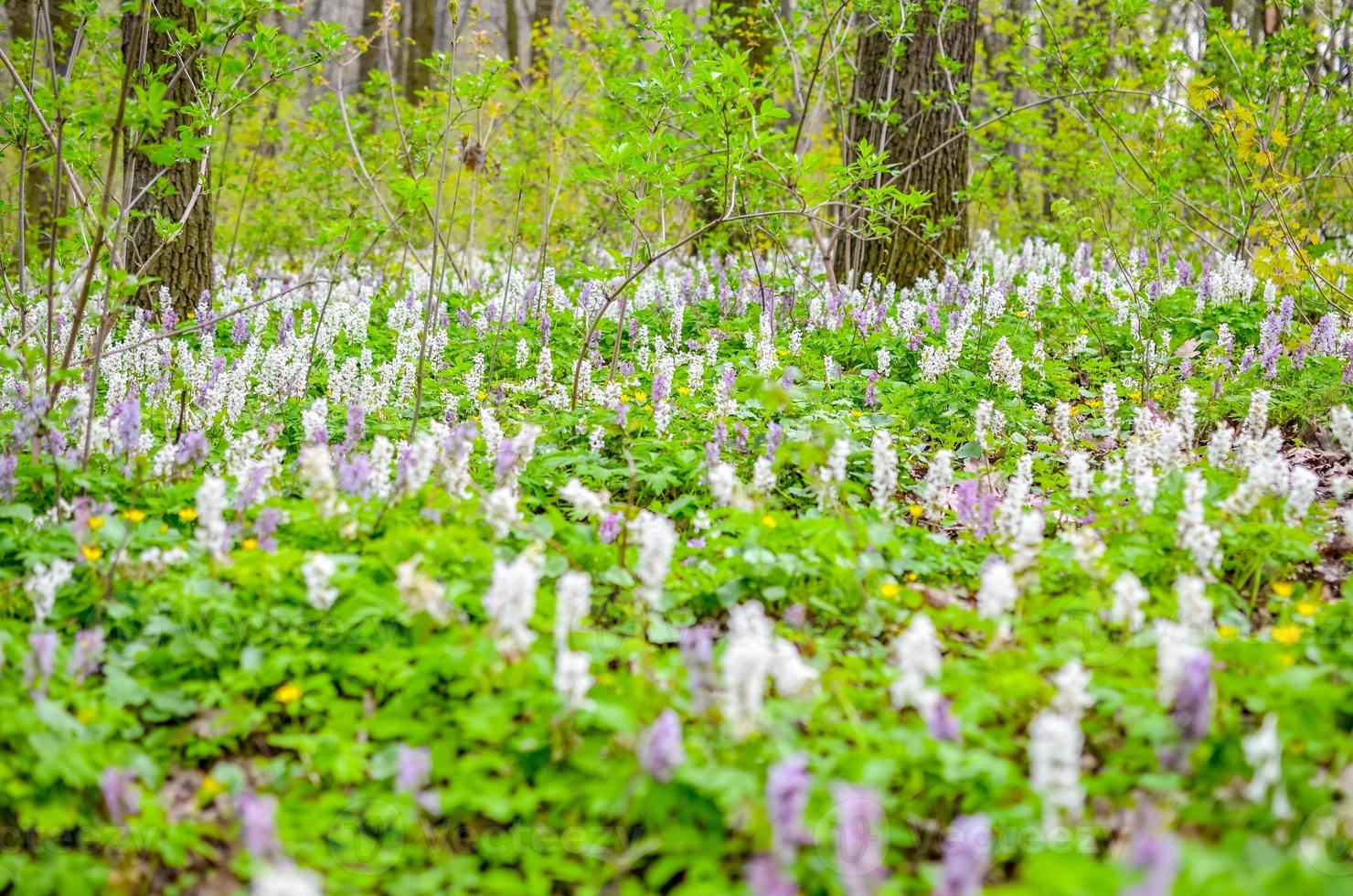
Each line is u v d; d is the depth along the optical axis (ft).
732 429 20.86
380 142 40.88
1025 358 28.60
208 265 33.30
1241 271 34.27
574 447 20.56
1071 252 46.24
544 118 44.80
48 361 16.84
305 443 20.29
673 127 27.55
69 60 22.20
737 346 30.78
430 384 25.35
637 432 20.68
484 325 31.48
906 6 35.76
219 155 48.21
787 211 23.52
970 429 23.04
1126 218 43.06
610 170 22.98
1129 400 25.36
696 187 23.75
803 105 34.01
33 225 35.70
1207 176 46.37
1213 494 16.78
